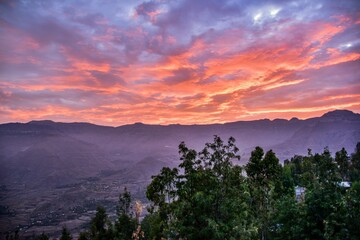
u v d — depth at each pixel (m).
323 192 31.73
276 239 35.09
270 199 36.25
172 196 29.91
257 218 33.84
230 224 25.81
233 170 28.83
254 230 26.81
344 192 36.62
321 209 31.00
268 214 34.66
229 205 26.89
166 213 31.06
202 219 25.81
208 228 24.70
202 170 28.69
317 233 30.27
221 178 28.31
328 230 28.78
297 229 31.30
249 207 33.75
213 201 26.80
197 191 27.44
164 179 31.50
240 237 25.50
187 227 25.88
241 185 29.73
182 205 26.92
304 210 32.12
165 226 30.92
